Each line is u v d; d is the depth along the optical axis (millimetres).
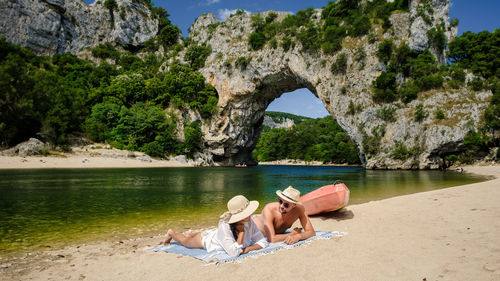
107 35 118188
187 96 76875
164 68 94625
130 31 118750
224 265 4711
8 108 51375
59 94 59562
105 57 109188
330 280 3914
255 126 87188
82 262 5555
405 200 10344
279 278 4086
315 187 22578
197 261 5094
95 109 68625
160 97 78625
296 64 64625
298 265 4551
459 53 67188
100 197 15891
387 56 57094
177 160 68188
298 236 5867
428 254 4641
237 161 87188
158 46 117688
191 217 10766
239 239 5289
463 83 55906
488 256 4250
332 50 60656
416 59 57094
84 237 7988
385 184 23781
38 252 6539
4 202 13961
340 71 59469
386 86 56188
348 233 6480
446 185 22422
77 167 44812
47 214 11211
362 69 58062
